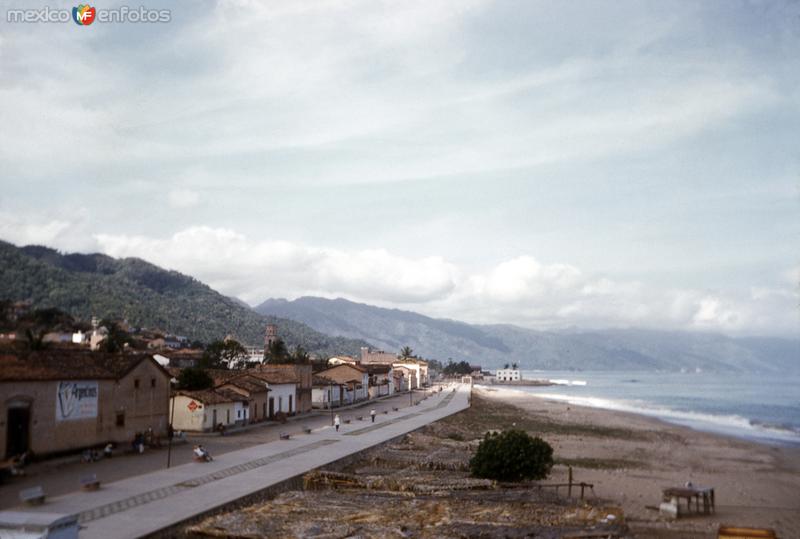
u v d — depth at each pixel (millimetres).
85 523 28141
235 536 28547
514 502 37219
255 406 79000
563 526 31578
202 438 62750
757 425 117812
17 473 38969
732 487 52781
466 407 122750
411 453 57594
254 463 46156
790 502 46562
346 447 56500
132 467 43906
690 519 40781
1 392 40812
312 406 108500
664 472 59688
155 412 57125
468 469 51938
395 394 172000
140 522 28453
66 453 46344
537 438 47406
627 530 31344
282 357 165500
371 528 30453
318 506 34969
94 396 49406
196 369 81375
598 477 55500
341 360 194500
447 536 29484
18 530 20641
